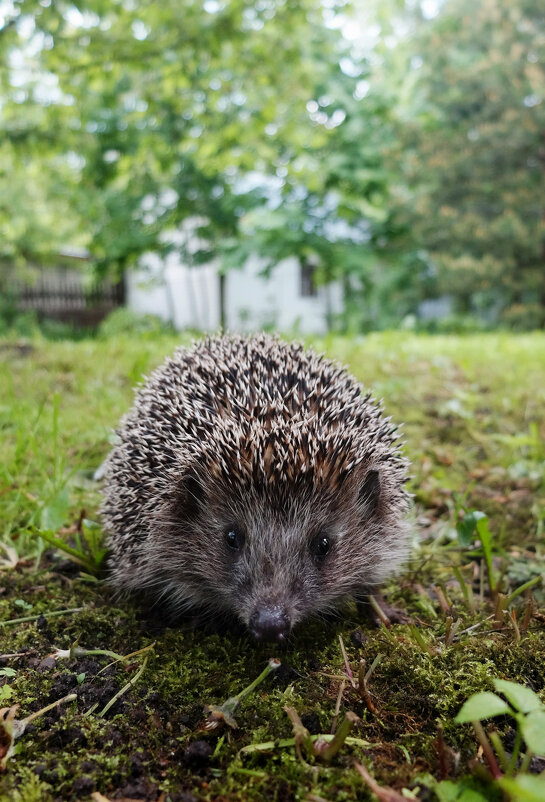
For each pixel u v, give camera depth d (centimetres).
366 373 57
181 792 14
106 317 202
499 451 38
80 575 25
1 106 93
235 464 22
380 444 25
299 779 14
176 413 25
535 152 160
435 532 29
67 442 36
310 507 22
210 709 16
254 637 20
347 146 158
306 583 22
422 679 17
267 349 30
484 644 19
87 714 16
